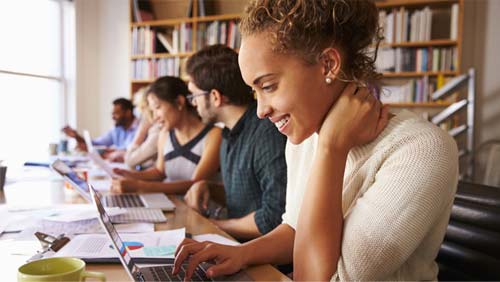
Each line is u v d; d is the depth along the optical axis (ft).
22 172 8.24
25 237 3.62
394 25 12.59
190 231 4.01
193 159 7.38
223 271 2.83
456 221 3.45
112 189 6.21
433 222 2.59
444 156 2.56
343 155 2.81
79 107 18.47
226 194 5.72
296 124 2.77
